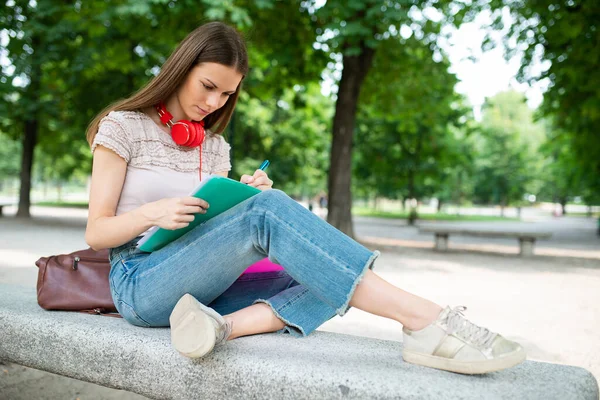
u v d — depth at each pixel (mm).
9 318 2086
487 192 53219
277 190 1751
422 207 74125
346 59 11672
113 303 2150
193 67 1962
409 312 1642
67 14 11336
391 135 23938
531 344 3904
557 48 11914
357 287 1655
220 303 2096
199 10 10031
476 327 1594
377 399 1454
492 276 7707
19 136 17531
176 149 2113
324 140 30188
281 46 11531
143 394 1790
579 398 1453
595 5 10477
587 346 3873
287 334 1964
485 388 1451
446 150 24547
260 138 27234
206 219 1796
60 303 2121
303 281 1690
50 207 27859
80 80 14945
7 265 6551
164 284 1799
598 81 11469
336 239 1654
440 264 8969
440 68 13281
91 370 1885
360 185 34156
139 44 14109
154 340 1772
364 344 1872
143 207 1735
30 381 2889
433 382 1475
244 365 1621
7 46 14156
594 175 19328
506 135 46875
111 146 1906
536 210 74500
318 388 1516
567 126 15461
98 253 2291
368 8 9266
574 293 6395
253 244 1771
